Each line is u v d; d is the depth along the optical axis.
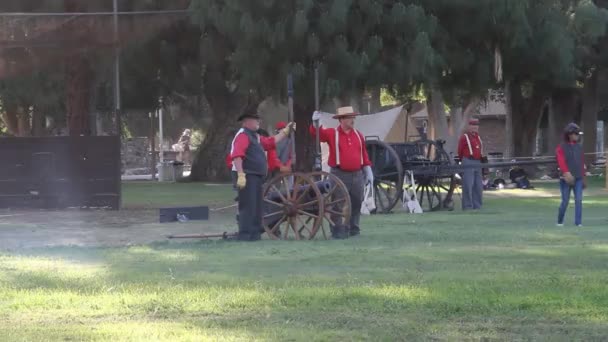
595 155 146.62
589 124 151.00
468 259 40.25
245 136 50.41
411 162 78.38
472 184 79.56
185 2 94.38
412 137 126.44
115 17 89.06
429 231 55.62
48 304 28.77
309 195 52.31
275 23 77.00
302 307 28.02
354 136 52.59
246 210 51.00
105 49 94.88
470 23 87.12
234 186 52.31
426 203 87.62
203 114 148.00
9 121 177.00
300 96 78.56
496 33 89.50
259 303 28.58
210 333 24.44
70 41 92.75
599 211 75.38
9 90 113.06
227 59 93.12
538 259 40.09
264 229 52.16
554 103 150.62
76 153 83.81
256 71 79.88
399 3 80.12
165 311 27.64
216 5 80.00
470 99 110.75
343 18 76.06
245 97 127.12
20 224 66.75
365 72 79.75
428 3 83.94
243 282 33.03
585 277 33.91
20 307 28.36
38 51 97.94
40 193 83.50
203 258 41.59
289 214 51.72
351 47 80.75
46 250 46.53
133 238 54.22
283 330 24.78
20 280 34.03
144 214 78.12
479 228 57.88
